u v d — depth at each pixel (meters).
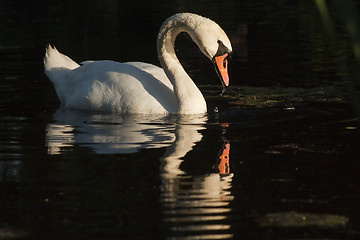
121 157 11.09
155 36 22.53
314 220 8.56
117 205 9.07
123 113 14.32
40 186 9.80
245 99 15.48
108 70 14.79
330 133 12.36
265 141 11.91
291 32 23.33
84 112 14.48
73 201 9.22
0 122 13.54
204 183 9.86
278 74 17.81
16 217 8.70
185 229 8.29
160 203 9.12
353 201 9.14
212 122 13.42
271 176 10.13
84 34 23.03
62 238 8.05
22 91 16.48
